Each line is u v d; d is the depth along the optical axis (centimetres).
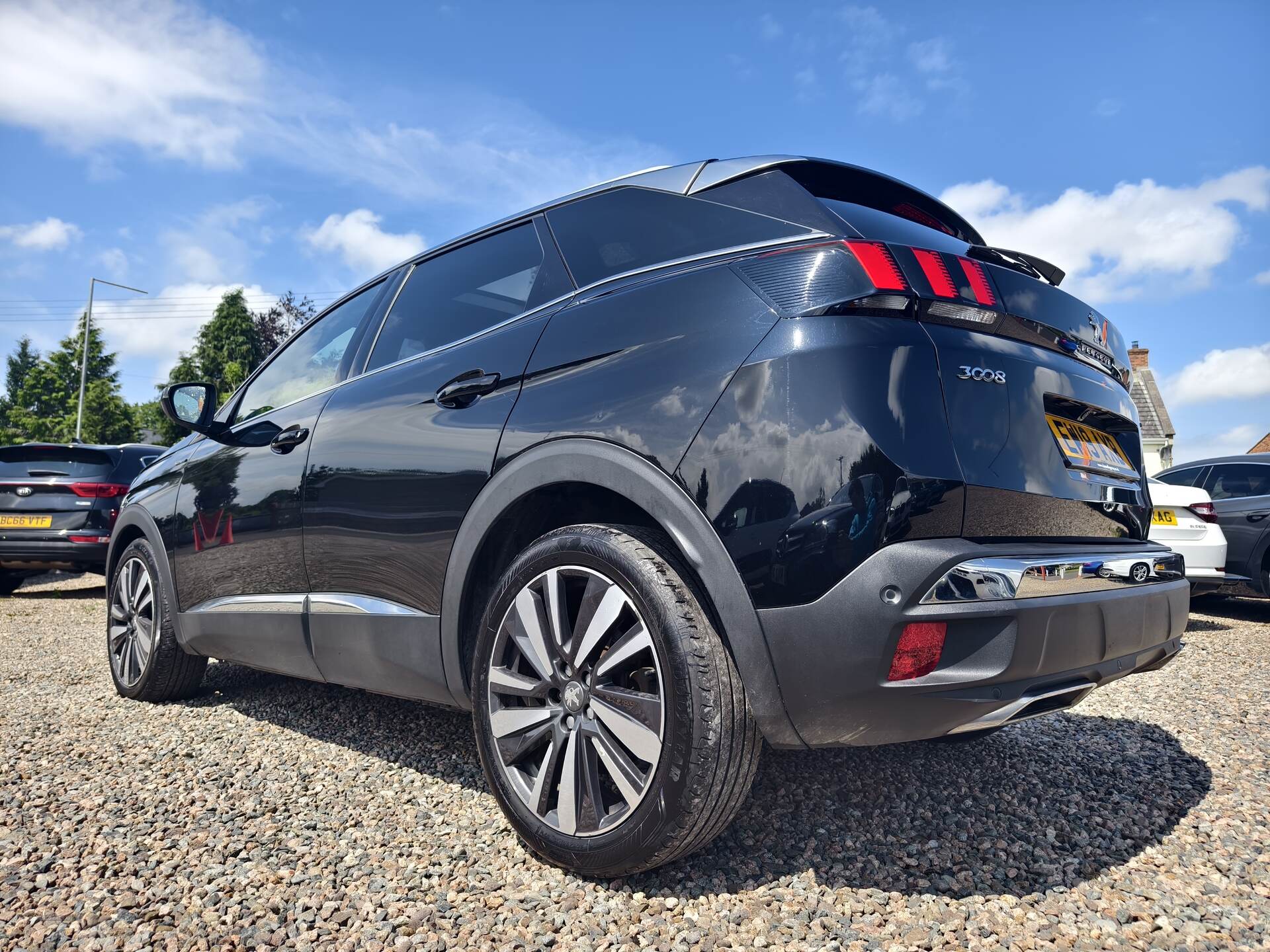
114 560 404
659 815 171
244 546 308
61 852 206
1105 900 180
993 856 201
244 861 202
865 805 231
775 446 167
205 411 344
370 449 253
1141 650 196
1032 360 191
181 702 367
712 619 177
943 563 158
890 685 158
